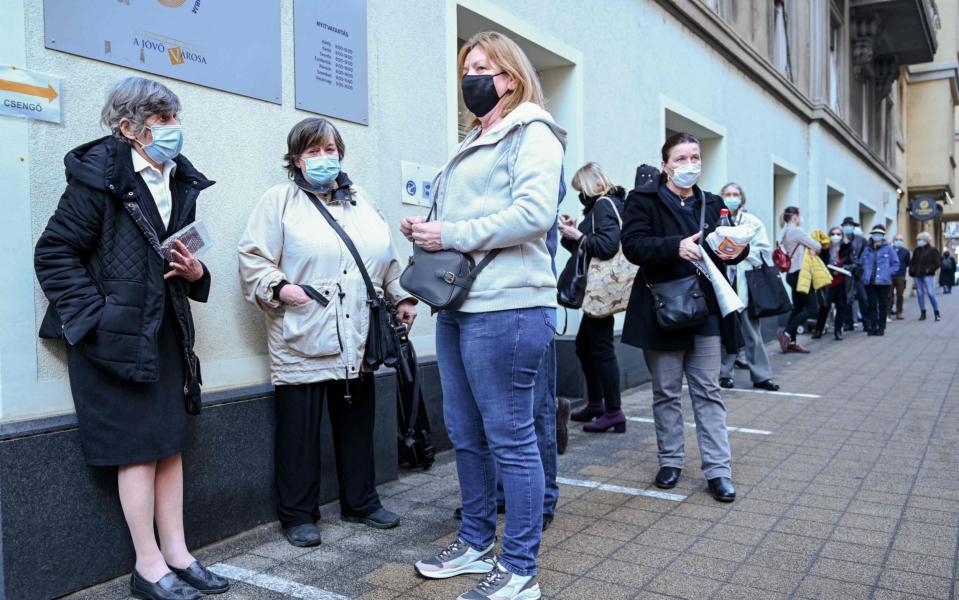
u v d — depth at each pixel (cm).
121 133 245
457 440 273
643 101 751
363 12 392
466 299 239
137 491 248
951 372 770
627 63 718
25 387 249
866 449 460
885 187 2331
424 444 413
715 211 381
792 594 258
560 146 244
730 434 506
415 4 444
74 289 229
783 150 1265
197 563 263
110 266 235
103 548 262
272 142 342
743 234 343
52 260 229
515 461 242
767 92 1166
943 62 2709
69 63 263
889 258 1183
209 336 314
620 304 481
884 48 2028
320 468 350
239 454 313
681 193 379
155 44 292
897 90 2556
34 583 243
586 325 504
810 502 359
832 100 1622
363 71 392
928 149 2778
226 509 309
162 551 264
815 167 1427
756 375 682
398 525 329
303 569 281
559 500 365
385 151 423
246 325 330
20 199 248
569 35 614
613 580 270
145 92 243
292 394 312
